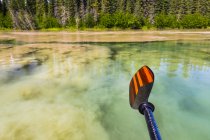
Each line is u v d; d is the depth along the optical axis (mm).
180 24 87688
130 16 85875
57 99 10773
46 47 30406
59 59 20625
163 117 9117
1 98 10773
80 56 22359
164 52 25531
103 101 10617
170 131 8117
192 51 26328
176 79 14070
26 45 33219
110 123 8555
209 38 46000
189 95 11406
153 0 87188
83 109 9781
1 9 89312
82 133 7848
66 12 85875
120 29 85375
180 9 88438
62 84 12984
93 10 87500
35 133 7793
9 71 15789
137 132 7949
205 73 15531
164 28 87625
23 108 9734
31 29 83625
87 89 12250
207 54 23969
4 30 80438
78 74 15125
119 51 26266
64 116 9047
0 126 8266
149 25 87500
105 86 12734
